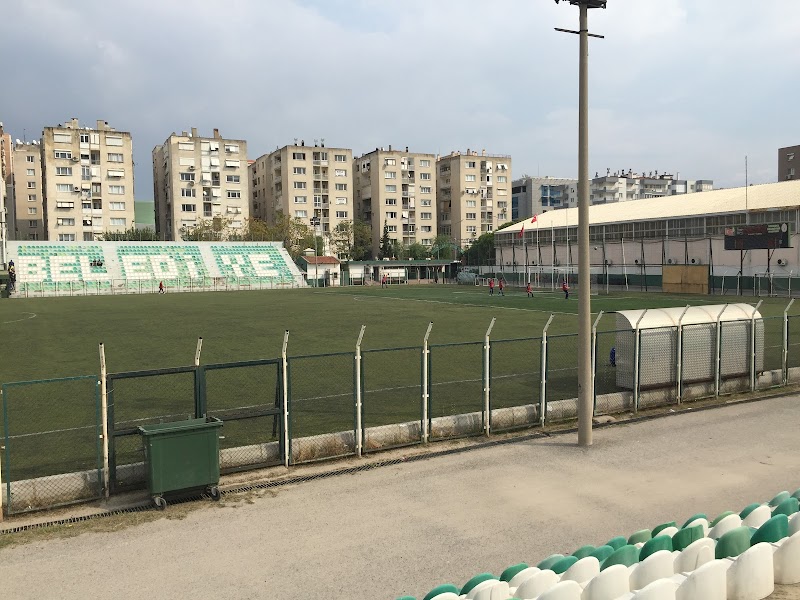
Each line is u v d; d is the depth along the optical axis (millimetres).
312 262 94312
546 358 14125
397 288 84438
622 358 16016
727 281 60250
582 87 12695
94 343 27984
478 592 5316
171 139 112438
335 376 19031
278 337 29391
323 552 8102
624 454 12055
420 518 9172
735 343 16922
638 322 14906
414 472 11133
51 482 9625
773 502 7867
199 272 84750
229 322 36750
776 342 25750
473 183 138000
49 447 12195
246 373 19562
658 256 69438
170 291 77438
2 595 7051
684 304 46500
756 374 17344
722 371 16672
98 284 73750
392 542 8383
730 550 6309
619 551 6125
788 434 13266
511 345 25797
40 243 81688
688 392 16078
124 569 7664
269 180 131625
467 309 45469
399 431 12609
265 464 11273
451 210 140375
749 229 56156
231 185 116812
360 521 9070
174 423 10125
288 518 9188
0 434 13062
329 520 9117
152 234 106375
